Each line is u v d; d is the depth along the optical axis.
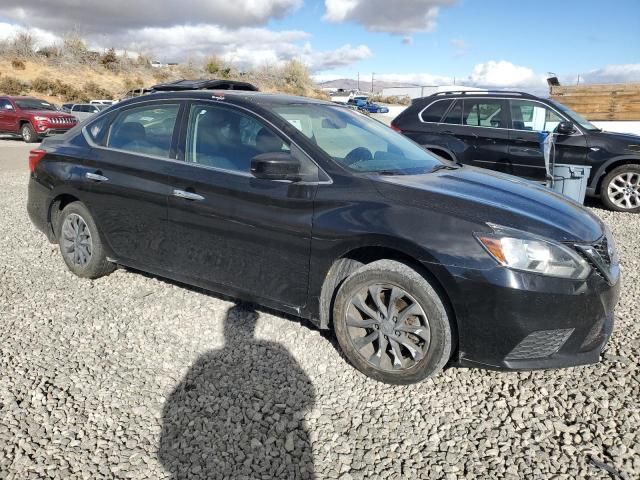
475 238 2.77
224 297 4.26
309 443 2.58
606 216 7.73
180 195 3.71
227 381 3.10
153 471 2.38
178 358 3.35
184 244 3.80
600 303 2.85
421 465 2.44
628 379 3.14
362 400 2.93
